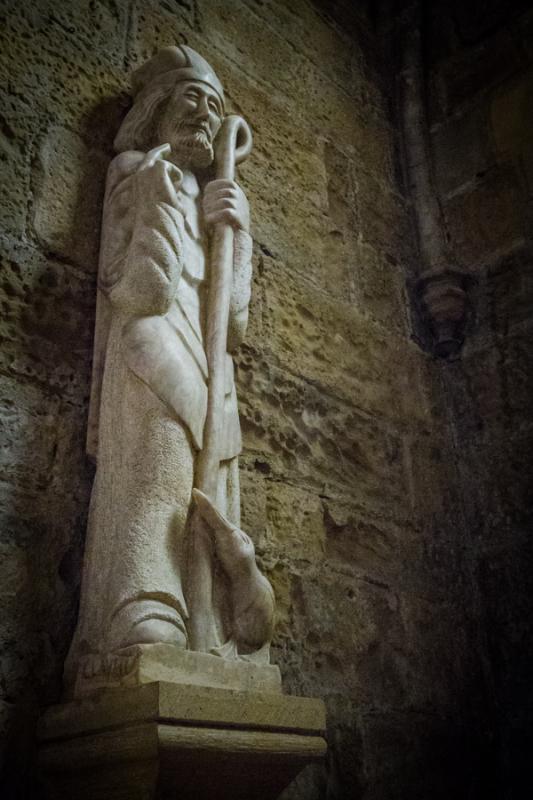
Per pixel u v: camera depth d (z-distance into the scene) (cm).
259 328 227
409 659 226
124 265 168
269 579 197
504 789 236
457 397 293
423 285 304
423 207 322
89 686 132
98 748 126
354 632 213
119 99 213
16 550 151
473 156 327
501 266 301
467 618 255
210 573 149
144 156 186
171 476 148
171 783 125
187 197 189
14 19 195
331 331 254
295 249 255
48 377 169
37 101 192
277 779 142
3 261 170
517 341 286
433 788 213
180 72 201
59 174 189
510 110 323
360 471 240
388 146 332
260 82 275
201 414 158
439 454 277
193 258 180
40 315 172
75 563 159
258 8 292
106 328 171
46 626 150
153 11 241
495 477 273
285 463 216
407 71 351
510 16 338
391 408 264
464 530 271
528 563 255
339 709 199
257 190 251
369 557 229
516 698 244
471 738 233
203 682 133
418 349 292
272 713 138
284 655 192
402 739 212
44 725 136
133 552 139
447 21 358
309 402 233
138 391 153
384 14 361
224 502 162
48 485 160
